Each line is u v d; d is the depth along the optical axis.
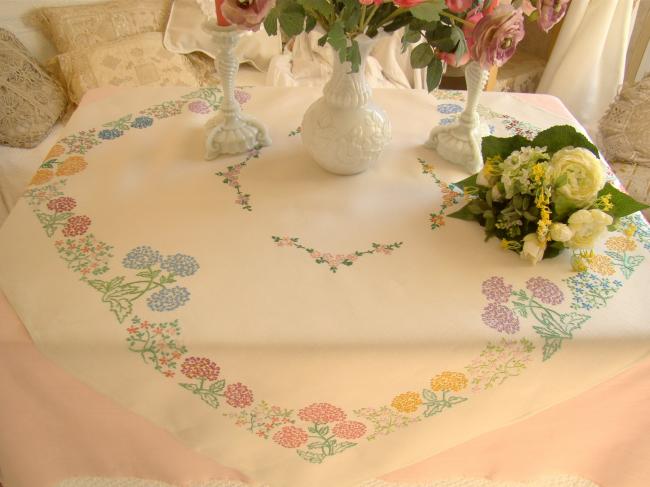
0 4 1.99
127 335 0.82
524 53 2.63
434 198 1.10
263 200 1.08
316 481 1.18
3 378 0.89
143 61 2.05
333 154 1.07
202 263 0.94
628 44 2.43
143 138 1.25
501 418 1.01
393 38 2.14
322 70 2.13
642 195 1.66
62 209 1.04
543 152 0.96
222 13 0.95
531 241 0.93
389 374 0.88
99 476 1.14
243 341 0.82
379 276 0.93
